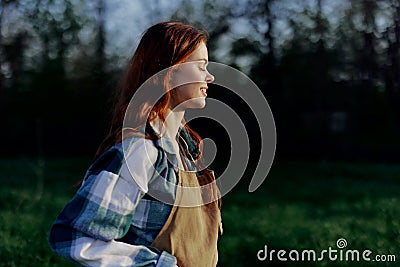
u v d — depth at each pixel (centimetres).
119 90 182
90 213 159
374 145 2061
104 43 2220
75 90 2234
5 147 2244
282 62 2114
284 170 1822
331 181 1609
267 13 2116
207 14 2106
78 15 2291
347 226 798
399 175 1722
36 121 2102
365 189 1422
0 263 597
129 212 163
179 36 173
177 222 171
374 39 2025
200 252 176
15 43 2264
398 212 883
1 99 2253
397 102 2023
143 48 175
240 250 672
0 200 1086
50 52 2284
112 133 174
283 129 2109
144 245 168
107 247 161
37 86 2250
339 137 2091
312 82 2106
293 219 942
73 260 159
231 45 2116
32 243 655
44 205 1038
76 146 2236
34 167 1773
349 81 2091
